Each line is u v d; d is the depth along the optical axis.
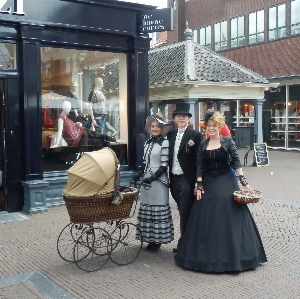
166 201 5.95
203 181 5.47
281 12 22.28
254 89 15.51
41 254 6.02
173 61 15.31
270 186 11.48
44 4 8.40
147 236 5.93
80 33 8.97
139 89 9.64
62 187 8.84
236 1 25.22
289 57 21.78
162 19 9.17
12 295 4.69
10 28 8.21
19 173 8.49
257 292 4.71
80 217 5.27
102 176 5.19
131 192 5.52
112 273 5.30
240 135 19.91
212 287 4.85
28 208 8.33
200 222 5.34
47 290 4.81
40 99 8.49
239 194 5.21
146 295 4.65
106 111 9.62
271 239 6.73
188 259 5.34
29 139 8.35
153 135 6.04
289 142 21.92
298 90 21.28
